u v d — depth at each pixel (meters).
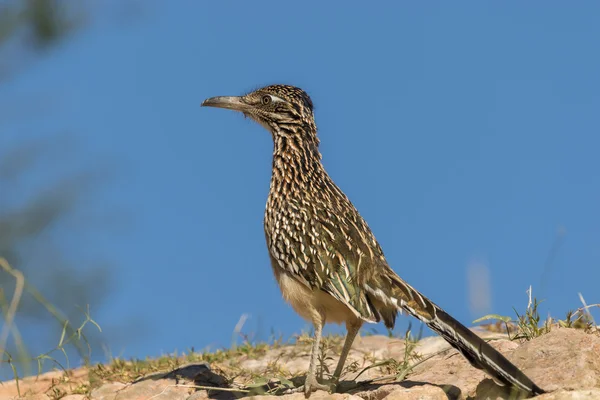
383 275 11.93
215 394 12.69
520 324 12.76
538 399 10.14
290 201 12.84
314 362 12.02
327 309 12.42
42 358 13.98
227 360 15.10
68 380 14.29
